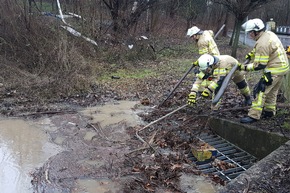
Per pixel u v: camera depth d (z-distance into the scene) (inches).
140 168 179.6
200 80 233.5
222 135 228.4
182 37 773.3
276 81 204.1
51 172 176.6
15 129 235.6
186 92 317.1
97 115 268.8
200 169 187.5
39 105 287.7
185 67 469.1
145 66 466.3
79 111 277.6
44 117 261.6
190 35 284.8
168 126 242.2
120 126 245.1
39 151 202.1
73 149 205.6
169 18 821.9
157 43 625.6
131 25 561.6
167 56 559.2
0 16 390.9
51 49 375.9
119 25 527.8
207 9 1053.2
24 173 175.6
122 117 265.0
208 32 283.7
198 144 204.7
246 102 249.9
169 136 222.4
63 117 262.2
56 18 451.5
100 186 164.6
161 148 209.8
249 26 198.4
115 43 510.3
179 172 178.5
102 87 349.7
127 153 199.6
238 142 216.2
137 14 551.2
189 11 888.3
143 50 516.7
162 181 168.1
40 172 176.2
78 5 494.3
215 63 214.5
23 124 245.6
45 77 347.3
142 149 204.2
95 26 493.7
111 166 183.9
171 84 365.1
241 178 142.9
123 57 479.8
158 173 174.2
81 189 161.6
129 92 337.4
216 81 217.6
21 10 398.0
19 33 386.3
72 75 341.7
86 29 477.7
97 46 464.4
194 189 163.3
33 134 227.8
